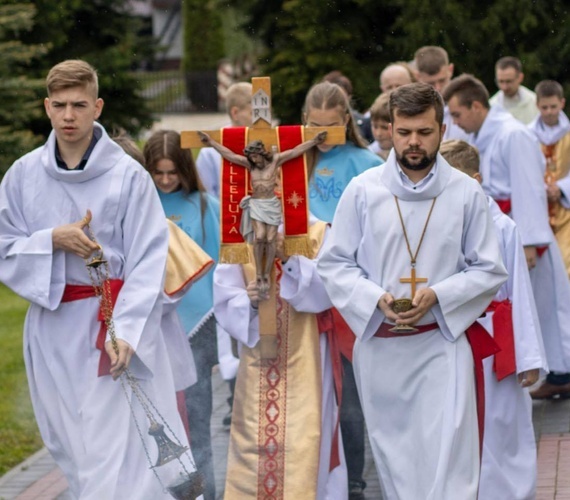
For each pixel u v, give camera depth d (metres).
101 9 25.94
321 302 7.05
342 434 7.67
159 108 46.25
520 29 24.22
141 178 6.56
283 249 6.98
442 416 6.25
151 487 6.41
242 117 9.84
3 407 10.48
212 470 7.70
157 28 59.22
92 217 6.46
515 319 7.24
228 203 6.98
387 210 6.33
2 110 19.50
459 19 24.56
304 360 7.12
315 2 26.86
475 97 9.83
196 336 8.08
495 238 6.38
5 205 6.55
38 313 6.58
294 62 27.08
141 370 6.48
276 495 7.00
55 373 6.54
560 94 10.97
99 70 25.62
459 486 6.21
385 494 6.51
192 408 7.89
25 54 20.02
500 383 7.29
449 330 6.25
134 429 6.43
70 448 6.58
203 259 7.17
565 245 10.74
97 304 6.49
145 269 6.49
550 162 11.06
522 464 7.36
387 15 26.72
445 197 6.30
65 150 6.52
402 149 6.20
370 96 26.52
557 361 10.00
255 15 28.17
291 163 6.96
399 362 6.38
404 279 6.28
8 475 8.70
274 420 7.08
